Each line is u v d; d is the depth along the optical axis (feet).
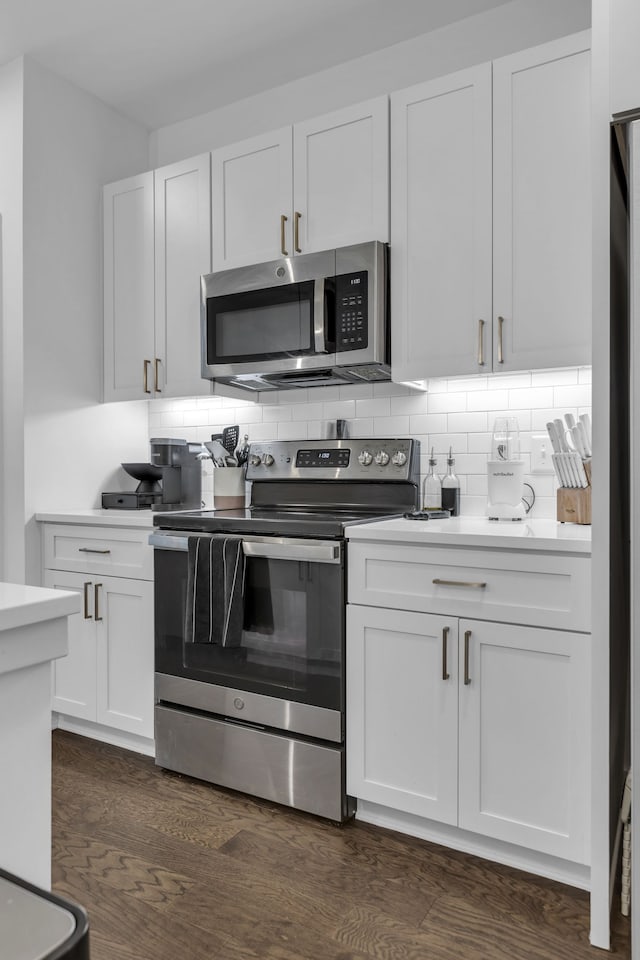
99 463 9.91
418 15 7.91
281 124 9.43
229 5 7.77
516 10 7.66
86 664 8.48
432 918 5.11
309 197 7.77
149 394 9.30
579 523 6.57
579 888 5.49
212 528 7.23
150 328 9.29
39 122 9.03
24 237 8.85
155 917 5.09
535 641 5.46
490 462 7.10
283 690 6.73
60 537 8.79
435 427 8.10
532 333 6.47
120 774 7.59
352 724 6.37
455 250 6.88
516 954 4.73
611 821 5.07
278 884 5.51
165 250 9.09
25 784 2.05
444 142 6.91
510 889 5.48
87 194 9.71
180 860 5.85
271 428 9.48
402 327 7.18
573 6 7.34
